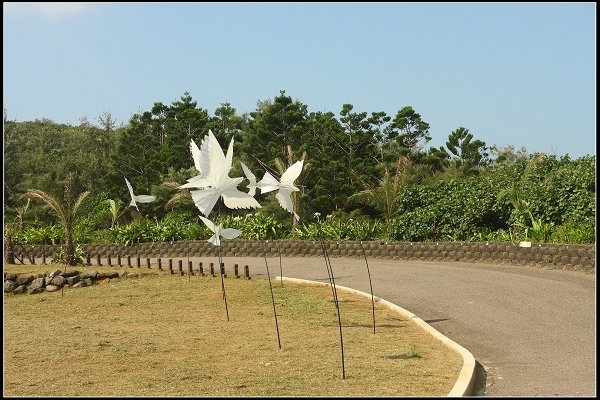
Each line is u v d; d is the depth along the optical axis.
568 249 17.17
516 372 7.91
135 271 18.56
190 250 25.45
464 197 21.62
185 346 9.46
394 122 36.66
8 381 7.80
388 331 10.23
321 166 33.91
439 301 13.20
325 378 7.44
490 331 10.27
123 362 8.62
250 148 36.19
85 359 8.87
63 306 14.37
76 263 20.80
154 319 11.98
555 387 7.23
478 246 19.77
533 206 19.41
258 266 20.91
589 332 9.98
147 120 40.41
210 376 7.70
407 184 27.36
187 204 32.50
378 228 24.05
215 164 8.03
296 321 11.20
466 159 37.44
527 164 21.16
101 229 30.27
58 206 20.84
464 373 7.48
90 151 42.53
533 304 12.48
